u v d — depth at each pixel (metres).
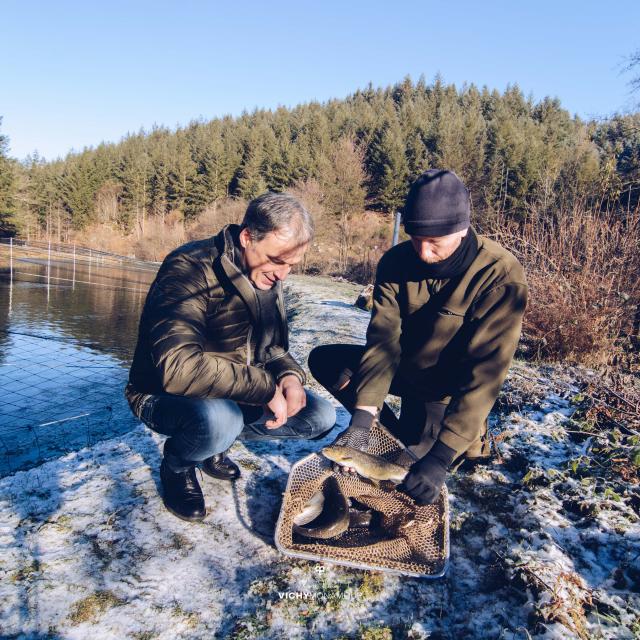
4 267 31.56
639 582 2.12
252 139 68.12
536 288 6.04
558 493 2.80
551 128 68.06
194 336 2.12
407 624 1.96
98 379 8.15
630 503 2.71
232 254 2.27
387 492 2.33
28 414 6.34
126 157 78.31
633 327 5.92
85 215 71.19
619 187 6.62
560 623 1.86
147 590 2.10
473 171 44.72
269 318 2.47
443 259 2.24
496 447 3.19
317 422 2.71
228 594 2.10
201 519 2.53
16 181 48.59
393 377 2.64
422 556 2.21
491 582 2.17
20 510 2.59
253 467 3.04
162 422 2.36
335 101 94.00
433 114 78.75
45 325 13.30
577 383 4.65
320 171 48.06
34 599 2.03
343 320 9.23
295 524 2.29
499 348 2.17
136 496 2.72
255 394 2.21
